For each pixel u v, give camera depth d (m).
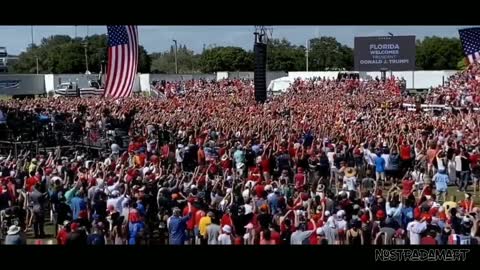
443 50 113.50
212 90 78.69
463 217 18.09
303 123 41.00
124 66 49.56
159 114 46.03
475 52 63.97
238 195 21.83
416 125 41.19
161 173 23.77
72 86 76.12
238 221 18.84
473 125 42.59
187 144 34.31
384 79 84.62
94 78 79.25
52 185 22.06
